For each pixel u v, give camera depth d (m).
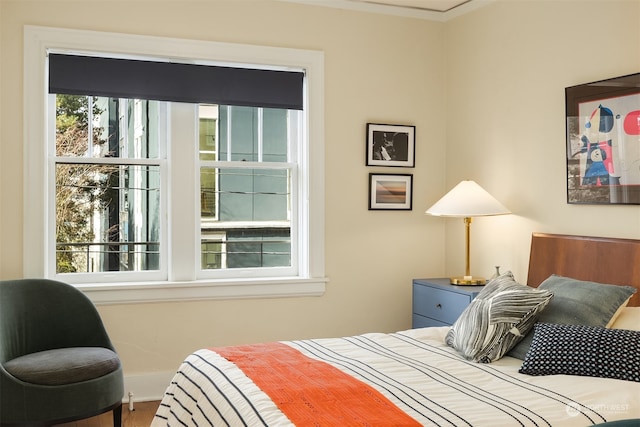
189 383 2.85
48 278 4.12
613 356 2.67
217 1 4.37
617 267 3.42
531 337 3.06
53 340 3.74
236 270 4.57
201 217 4.50
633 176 3.41
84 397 3.37
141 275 4.35
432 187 5.02
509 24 4.34
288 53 4.53
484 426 2.09
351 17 4.73
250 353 3.04
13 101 3.95
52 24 4.01
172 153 4.34
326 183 4.68
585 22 3.75
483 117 4.60
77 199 4.23
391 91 4.86
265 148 4.65
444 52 5.03
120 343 4.20
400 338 3.41
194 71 4.34
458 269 4.91
